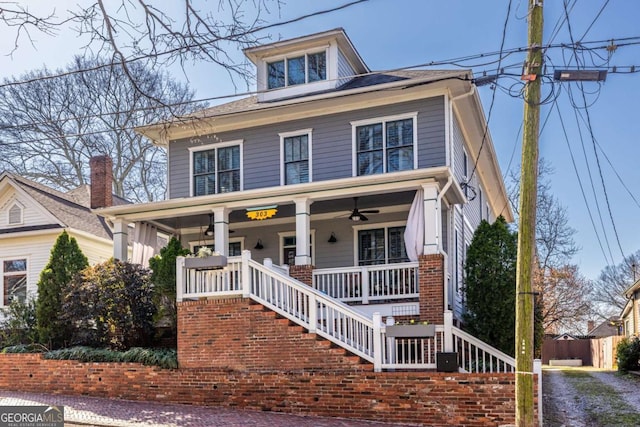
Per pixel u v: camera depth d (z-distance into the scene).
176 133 19.23
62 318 15.54
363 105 17.38
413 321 12.92
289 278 12.87
